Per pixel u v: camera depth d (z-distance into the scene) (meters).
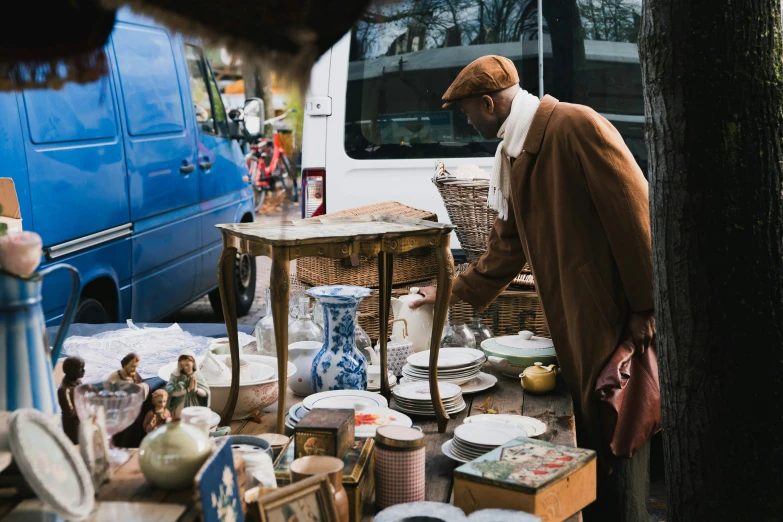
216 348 2.50
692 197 2.11
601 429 2.64
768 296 2.11
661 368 2.27
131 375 1.64
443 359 2.54
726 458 2.17
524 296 3.11
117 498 1.29
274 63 1.15
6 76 1.27
